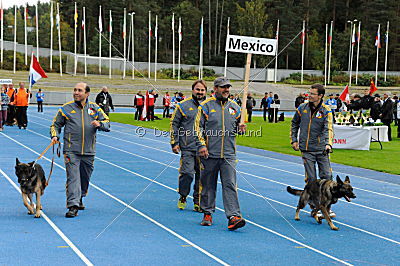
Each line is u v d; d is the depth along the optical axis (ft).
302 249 22.48
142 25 307.37
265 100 122.01
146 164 48.14
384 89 252.21
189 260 20.25
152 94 110.11
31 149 55.88
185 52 328.70
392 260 21.33
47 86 195.00
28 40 302.45
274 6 327.88
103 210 28.91
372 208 32.42
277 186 38.99
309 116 29.30
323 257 21.39
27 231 23.85
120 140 71.15
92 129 28.04
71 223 25.62
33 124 90.79
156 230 24.80
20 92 79.41
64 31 306.96
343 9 336.90
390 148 69.72
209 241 23.16
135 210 29.12
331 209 31.81
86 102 28.17
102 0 321.73
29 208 26.81
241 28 297.94
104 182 37.91
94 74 233.35
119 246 21.86
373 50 295.89
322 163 29.43
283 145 71.31
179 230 24.95
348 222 28.30
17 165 26.12
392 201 34.88
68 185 27.30
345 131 67.36
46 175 39.81
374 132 78.18
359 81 266.77
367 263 20.80
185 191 29.66
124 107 173.88
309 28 332.19
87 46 316.40
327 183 26.63
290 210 30.94
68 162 27.50
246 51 29.99
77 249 21.22
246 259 20.67
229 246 22.48
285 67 309.01
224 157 25.54
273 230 25.71
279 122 120.16
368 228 27.02
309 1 323.37
